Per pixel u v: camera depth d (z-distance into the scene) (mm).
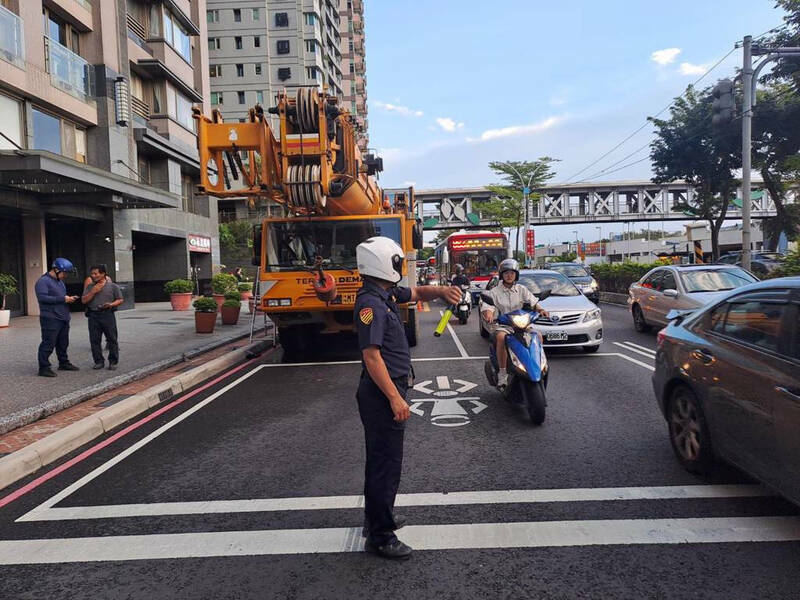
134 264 30281
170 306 25766
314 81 57156
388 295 3387
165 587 3088
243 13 55938
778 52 15086
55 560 3441
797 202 25000
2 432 5883
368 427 3324
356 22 86438
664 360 4797
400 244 10133
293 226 10086
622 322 15570
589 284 20422
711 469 4309
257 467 4965
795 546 3301
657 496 4051
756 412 3562
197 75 33500
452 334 14039
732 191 27375
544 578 3051
